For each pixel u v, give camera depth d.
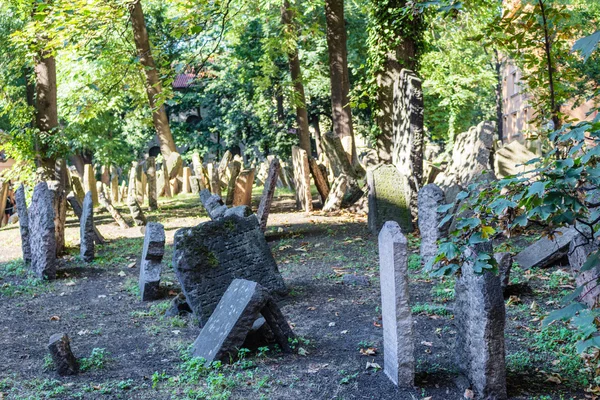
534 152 15.22
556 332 7.43
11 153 20.22
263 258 9.39
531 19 8.96
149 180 22.86
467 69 34.50
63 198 14.59
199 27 12.61
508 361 6.59
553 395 5.80
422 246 11.77
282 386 6.25
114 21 14.51
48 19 14.70
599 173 3.47
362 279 10.51
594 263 3.68
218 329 7.14
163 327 8.67
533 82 9.91
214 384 6.22
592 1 12.62
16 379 6.72
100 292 11.02
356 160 26.44
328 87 42.00
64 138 20.22
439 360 6.78
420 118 15.52
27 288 11.30
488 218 4.21
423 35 19.09
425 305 8.75
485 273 5.73
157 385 6.41
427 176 18.41
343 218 17.66
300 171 20.02
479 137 14.53
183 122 52.59
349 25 38.69
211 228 8.88
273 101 46.09
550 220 3.88
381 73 19.36
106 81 26.95
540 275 10.11
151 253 10.29
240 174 20.00
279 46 29.11
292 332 7.34
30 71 24.80
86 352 7.64
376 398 5.89
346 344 7.48
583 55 3.02
